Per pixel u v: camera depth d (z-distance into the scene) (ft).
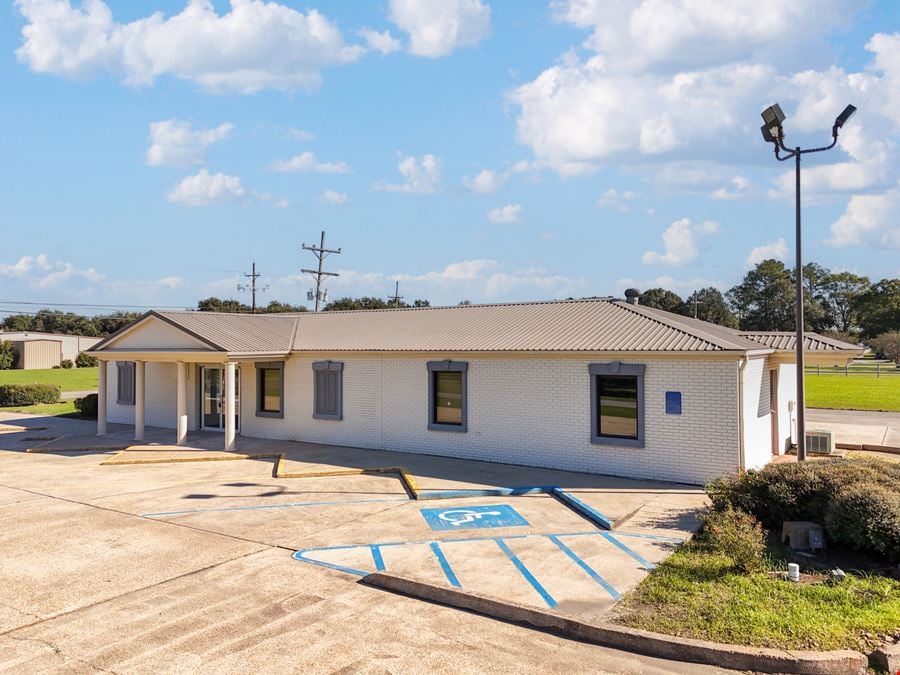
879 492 28.09
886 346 226.79
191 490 43.88
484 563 28.37
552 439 49.90
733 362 42.60
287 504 39.81
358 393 60.90
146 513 37.73
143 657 19.88
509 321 60.44
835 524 28.43
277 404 66.59
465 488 42.96
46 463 54.85
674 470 44.60
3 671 18.99
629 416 47.06
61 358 259.39
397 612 23.31
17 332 269.85
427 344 57.21
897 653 19.12
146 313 64.18
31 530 34.19
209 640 21.03
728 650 19.42
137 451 59.06
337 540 32.07
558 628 21.84
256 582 26.35
